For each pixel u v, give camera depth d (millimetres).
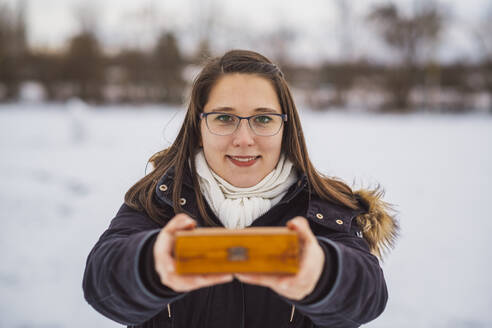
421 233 4871
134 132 14320
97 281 1105
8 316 3133
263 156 1374
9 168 8258
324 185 1453
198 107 1432
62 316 3176
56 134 13594
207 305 1326
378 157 9688
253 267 909
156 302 1021
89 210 5652
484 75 26359
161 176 1451
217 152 1368
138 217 1371
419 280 3736
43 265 3980
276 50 30625
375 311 1144
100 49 30906
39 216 5367
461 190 6809
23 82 29938
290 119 1432
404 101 26766
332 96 27828
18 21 30453
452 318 3137
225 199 1391
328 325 1108
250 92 1339
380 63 28609
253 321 1339
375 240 1513
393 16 27891
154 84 30859
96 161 9164
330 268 997
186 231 934
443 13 27391
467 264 4047
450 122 19734
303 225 954
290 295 956
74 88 29828
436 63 27297
